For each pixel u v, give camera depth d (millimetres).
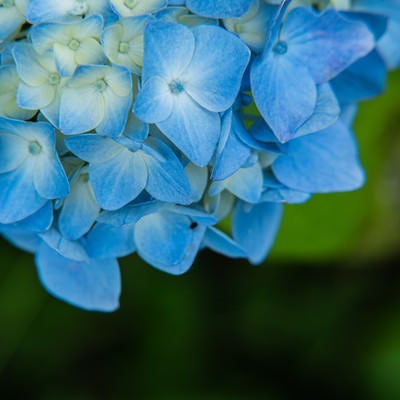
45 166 510
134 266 640
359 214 612
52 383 651
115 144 504
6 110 510
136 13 501
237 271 648
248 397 651
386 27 536
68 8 502
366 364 646
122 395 652
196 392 649
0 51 509
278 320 651
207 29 497
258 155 523
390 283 651
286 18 508
